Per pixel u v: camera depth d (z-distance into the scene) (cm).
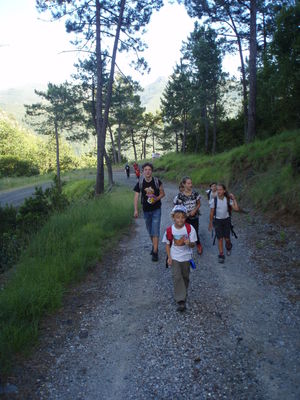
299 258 579
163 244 773
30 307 427
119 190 1988
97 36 1527
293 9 1110
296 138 1121
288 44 1155
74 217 914
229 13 1895
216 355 341
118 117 4175
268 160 1194
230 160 1530
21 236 859
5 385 306
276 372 311
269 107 1750
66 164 7869
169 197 1573
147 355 349
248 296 469
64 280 538
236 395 285
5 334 362
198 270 584
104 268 624
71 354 357
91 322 424
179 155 3381
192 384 302
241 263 599
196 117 3161
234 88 2709
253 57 1659
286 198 838
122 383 310
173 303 465
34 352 359
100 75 1575
